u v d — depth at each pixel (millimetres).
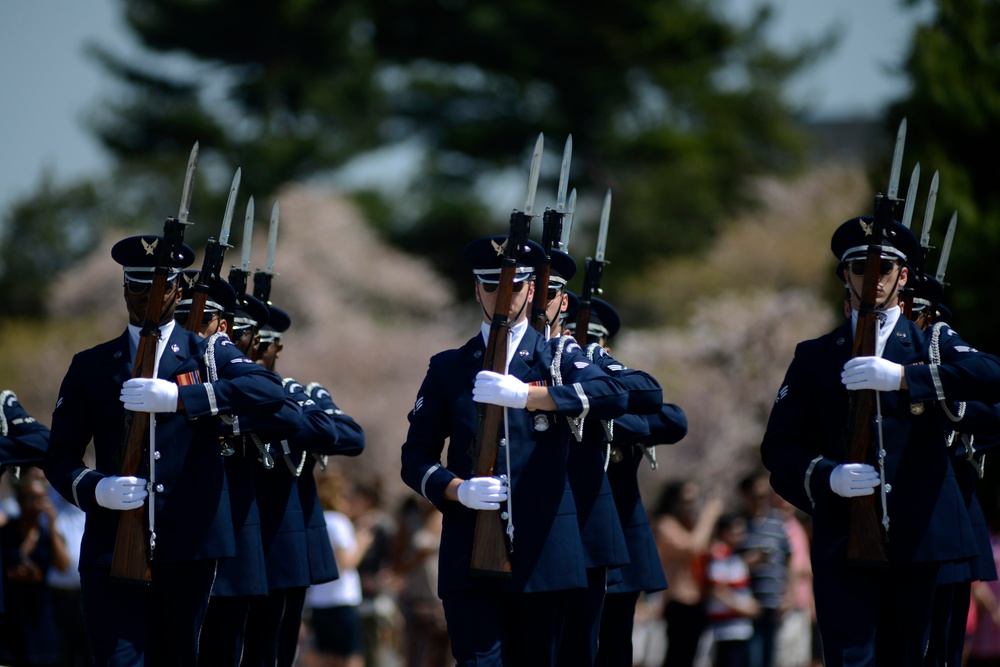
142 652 25047
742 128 159750
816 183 140125
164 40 156250
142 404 24625
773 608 45875
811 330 100875
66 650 41531
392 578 53562
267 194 151000
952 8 55250
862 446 24781
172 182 192250
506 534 24844
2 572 33625
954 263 51125
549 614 25359
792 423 26047
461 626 25047
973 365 24406
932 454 25188
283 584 30875
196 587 25547
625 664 32062
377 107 158500
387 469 116875
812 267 125750
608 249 151250
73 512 42531
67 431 26109
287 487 31344
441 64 156125
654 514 49188
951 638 28250
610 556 27203
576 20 149750
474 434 25578
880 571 25141
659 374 104312
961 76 53750
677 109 159375
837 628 24922
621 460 32062
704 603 46219
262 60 158625
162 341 26016
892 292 25547
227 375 25891
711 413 100312
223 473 25906
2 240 199750
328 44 156250
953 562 25297
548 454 25375
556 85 153375
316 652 46000
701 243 150875
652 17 151500
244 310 31641
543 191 157375
